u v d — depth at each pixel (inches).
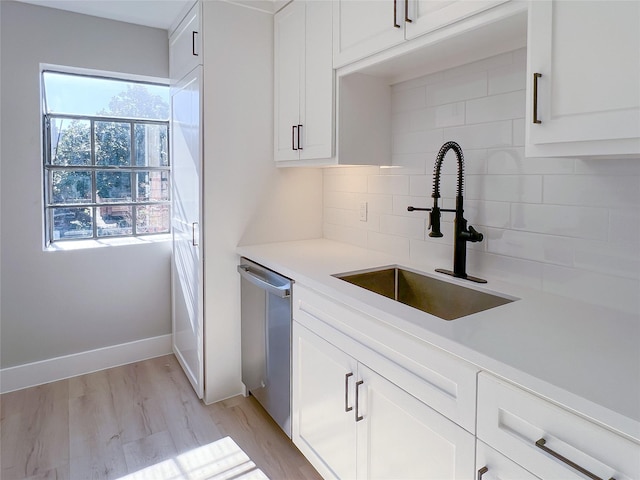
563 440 32.2
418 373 46.2
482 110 64.9
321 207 105.2
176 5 96.1
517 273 61.6
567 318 47.4
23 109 96.0
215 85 88.3
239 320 96.7
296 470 73.1
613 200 50.2
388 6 60.7
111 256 110.3
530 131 42.4
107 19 104.0
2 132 94.2
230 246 93.6
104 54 104.0
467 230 65.4
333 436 63.1
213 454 77.2
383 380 51.5
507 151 61.7
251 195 95.0
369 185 89.5
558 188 55.8
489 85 63.7
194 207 93.2
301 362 71.1
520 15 45.8
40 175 99.4
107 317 111.0
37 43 96.2
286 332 75.0
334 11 72.5
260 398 87.3
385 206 85.5
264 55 93.7
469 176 67.7
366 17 65.0
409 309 50.3
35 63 96.3
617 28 35.3
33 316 101.2
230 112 90.6
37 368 102.1
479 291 61.2
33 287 100.7
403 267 74.8
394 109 80.7
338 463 62.2
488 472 38.4
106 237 113.5
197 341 95.3
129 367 112.0
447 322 45.9
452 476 42.4
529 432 34.8
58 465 73.5
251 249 90.9
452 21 51.4
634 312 48.9
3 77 93.2
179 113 103.1
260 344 85.6
